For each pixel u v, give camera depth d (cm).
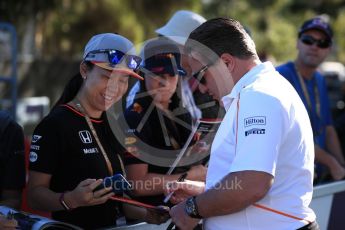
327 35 642
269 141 318
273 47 4025
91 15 2420
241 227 336
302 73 660
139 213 423
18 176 400
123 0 2472
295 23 4556
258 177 314
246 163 317
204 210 330
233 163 323
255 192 315
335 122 797
